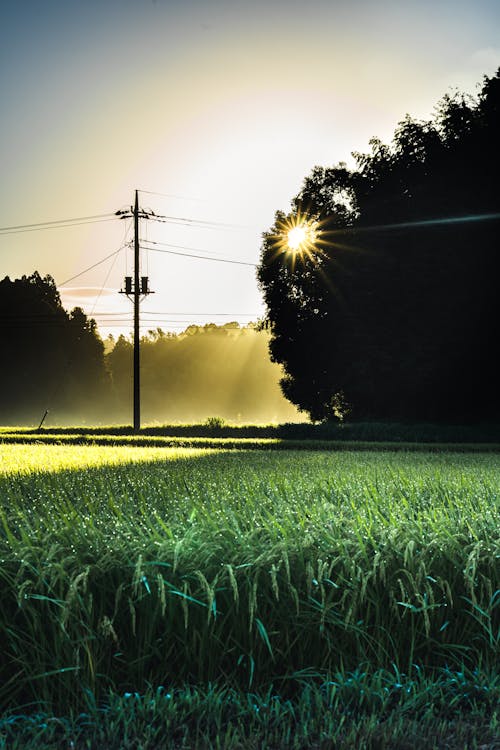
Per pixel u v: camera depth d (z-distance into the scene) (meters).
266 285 47.97
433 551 4.97
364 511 5.95
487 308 39.06
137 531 5.01
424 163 43.50
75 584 4.05
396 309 39.69
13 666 4.34
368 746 3.84
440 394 41.78
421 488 8.62
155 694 4.26
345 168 47.12
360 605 4.68
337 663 4.61
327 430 36.41
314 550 4.80
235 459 15.60
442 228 38.84
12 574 4.36
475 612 4.87
